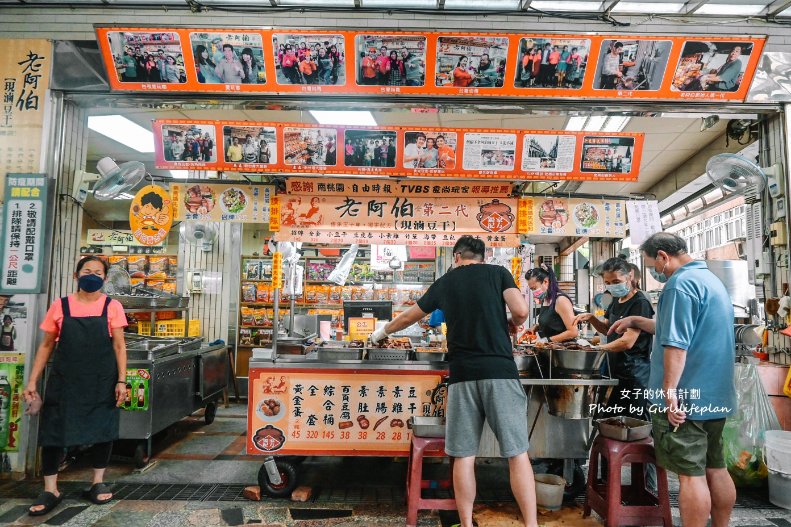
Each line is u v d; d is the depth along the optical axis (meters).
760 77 3.99
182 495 3.33
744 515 3.08
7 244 3.84
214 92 4.04
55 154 3.97
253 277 7.21
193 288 6.62
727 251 8.13
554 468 3.70
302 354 3.49
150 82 4.00
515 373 2.64
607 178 4.20
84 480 3.62
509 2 4.21
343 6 4.33
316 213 4.28
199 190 4.29
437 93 4.02
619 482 2.75
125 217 9.64
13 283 3.82
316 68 3.93
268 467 3.24
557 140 4.10
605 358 3.45
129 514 3.02
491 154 4.14
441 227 4.30
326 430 3.37
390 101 4.07
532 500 2.51
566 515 3.05
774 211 4.21
